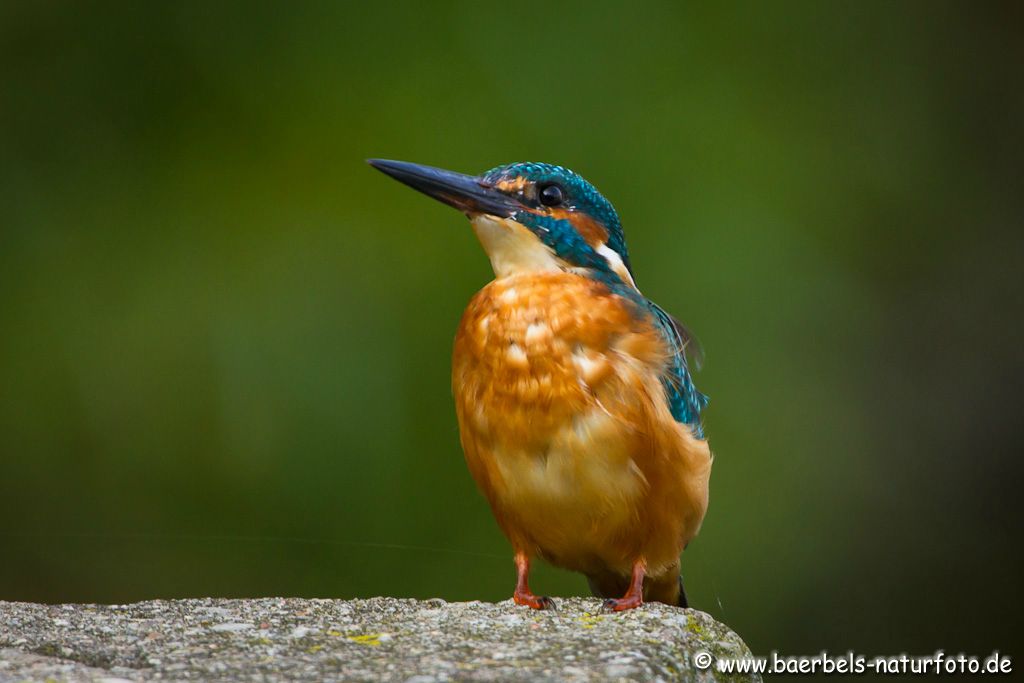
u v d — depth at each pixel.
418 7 11.91
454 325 10.95
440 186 7.74
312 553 10.75
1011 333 13.74
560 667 5.15
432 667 5.15
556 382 6.79
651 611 6.45
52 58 11.76
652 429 6.82
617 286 7.42
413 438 10.78
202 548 10.76
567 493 6.87
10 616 6.22
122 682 4.93
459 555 10.80
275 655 5.43
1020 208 14.22
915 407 13.05
